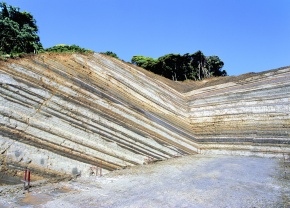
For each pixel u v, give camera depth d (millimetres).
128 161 15867
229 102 23609
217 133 22266
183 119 24219
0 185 10375
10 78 12930
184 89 30203
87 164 13562
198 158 18844
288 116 19406
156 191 10641
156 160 17656
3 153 10938
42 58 15117
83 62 17734
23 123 12195
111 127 16266
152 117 20297
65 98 14734
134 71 22750
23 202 8906
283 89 20969
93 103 16172
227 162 16734
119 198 9742
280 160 17062
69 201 9273
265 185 11398
